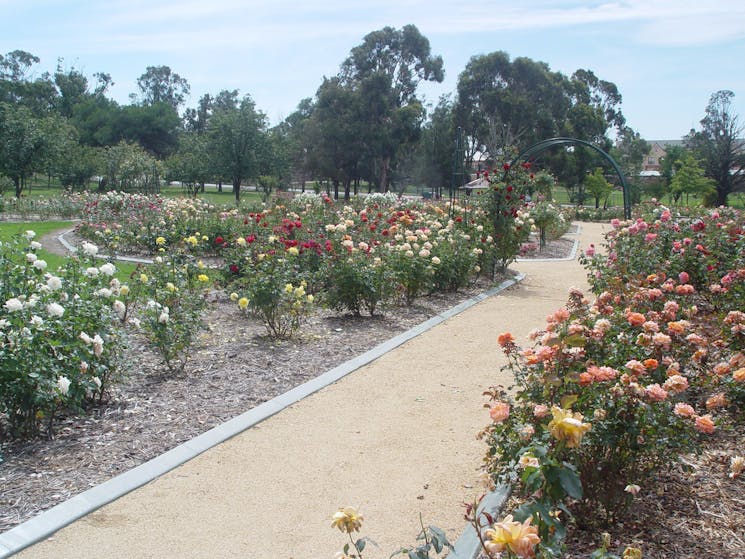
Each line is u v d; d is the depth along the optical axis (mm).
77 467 3672
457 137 13422
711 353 4688
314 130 44750
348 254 7938
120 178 28234
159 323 5375
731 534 2887
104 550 2941
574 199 42344
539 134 44250
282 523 3215
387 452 4059
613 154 47531
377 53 46625
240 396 4926
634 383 2896
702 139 41406
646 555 2730
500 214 11453
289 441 4203
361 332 7121
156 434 4172
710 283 6918
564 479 2248
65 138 32031
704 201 37719
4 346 3859
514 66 44438
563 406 2613
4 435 4020
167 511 3303
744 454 3672
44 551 2916
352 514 2023
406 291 8656
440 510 3328
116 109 63312
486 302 9297
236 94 76625
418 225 11570
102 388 4605
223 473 3734
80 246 5520
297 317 6801
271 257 7270
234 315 7648
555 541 2049
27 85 63938
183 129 69688
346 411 4758
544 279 11828
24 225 18609
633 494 2910
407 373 5703
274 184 35531
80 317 4418
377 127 43438
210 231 12469
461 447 4141
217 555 2930
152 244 12312
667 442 2982
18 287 4699
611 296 4996
